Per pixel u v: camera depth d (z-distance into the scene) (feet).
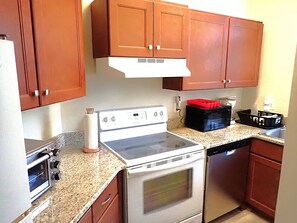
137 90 7.16
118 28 5.24
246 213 7.87
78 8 4.61
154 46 5.78
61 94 4.24
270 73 8.63
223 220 7.50
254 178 7.54
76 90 4.70
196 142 6.40
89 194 3.69
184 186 6.04
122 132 6.62
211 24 6.96
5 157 1.90
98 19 5.56
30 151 3.25
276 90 8.51
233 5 8.63
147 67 5.66
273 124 7.93
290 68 8.01
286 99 8.23
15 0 3.16
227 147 6.82
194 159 5.90
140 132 6.93
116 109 6.71
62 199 3.54
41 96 3.74
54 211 3.24
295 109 2.64
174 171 5.68
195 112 7.71
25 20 3.34
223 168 6.88
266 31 8.57
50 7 3.83
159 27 5.78
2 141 1.87
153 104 7.56
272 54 8.48
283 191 2.88
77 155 5.42
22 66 3.35
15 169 2.02
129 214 5.20
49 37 3.85
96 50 5.90
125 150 5.78
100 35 5.57
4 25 3.02
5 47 1.88
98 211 4.08
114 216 4.90
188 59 6.66
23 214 2.20
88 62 6.19
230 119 8.21
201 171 6.29
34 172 3.43
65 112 6.11
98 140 6.24
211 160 6.49
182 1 7.41
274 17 8.26
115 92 6.79
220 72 7.53
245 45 8.01
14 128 2.00
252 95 9.39
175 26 6.04
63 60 4.25
